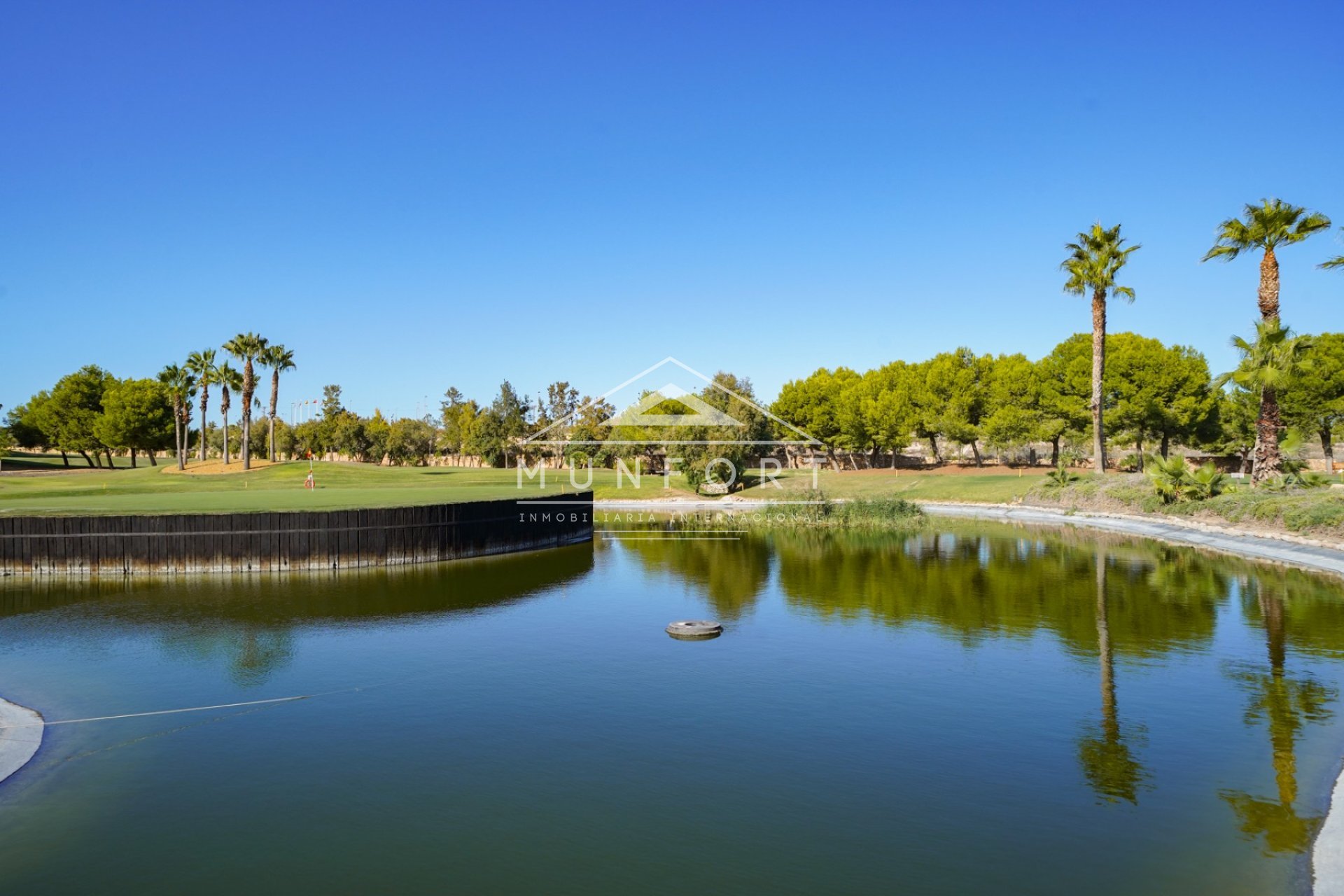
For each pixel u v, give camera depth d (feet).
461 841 34.45
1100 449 183.73
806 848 33.47
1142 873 30.91
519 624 77.15
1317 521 108.68
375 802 38.40
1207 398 224.12
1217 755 42.32
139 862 33.01
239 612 82.23
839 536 152.15
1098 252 176.14
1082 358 240.73
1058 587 91.66
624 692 55.21
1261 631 68.74
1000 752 43.52
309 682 58.08
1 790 40.22
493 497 146.30
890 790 39.06
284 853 33.63
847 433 290.76
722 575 106.93
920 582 97.30
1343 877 29.99
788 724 48.47
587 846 33.86
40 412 324.39
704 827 35.42
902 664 61.21
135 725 49.29
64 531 102.73
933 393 285.23
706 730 47.70
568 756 43.91
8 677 59.41
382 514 111.55
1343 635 66.74
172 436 320.29
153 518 103.60
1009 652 63.93
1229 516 126.93
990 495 207.31
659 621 78.13
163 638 70.90
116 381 338.95
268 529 106.32
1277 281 125.90
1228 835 33.73
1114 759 42.24
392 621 78.28
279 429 385.91
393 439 345.92
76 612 81.82
